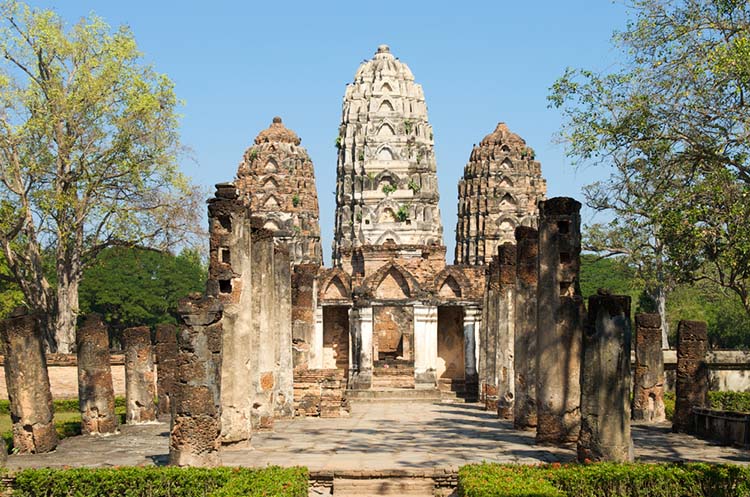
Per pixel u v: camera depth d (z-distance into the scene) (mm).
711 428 35750
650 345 42531
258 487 23375
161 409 44906
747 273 38719
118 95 63250
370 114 106188
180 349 27734
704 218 35719
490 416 48375
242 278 33188
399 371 64562
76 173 62281
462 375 67438
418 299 63719
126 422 42375
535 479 24375
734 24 33719
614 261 86188
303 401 46562
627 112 34531
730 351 58375
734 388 56844
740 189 34781
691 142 34000
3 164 60812
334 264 107812
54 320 65125
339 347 68375
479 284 64938
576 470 24984
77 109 60938
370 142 105500
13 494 24984
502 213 103688
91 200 63531
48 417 32594
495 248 103500
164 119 64250
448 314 68000
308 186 105312
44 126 60344
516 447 33781
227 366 32906
